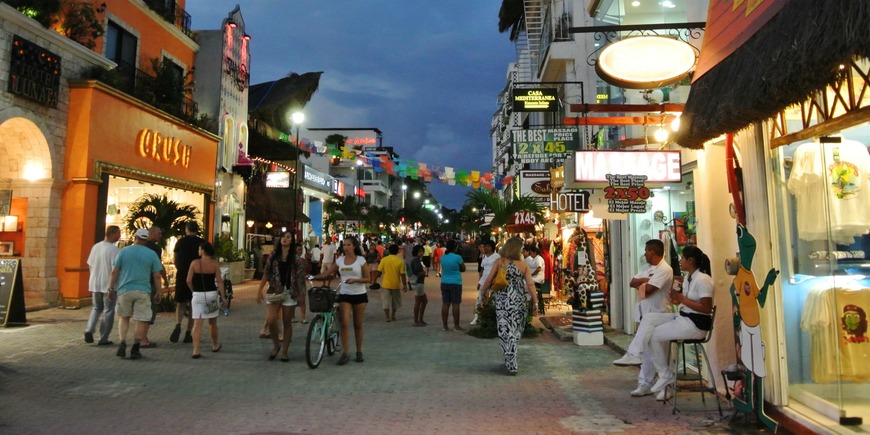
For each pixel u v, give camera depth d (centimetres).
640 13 1063
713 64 520
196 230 927
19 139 1273
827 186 477
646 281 623
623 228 1005
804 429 443
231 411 539
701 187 666
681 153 751
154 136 1647
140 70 1753
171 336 903
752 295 491
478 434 476
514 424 504
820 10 338
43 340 895
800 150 495
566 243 1446
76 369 704
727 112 441
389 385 650
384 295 1224
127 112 1515
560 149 1325
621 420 518
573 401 584
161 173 1695
